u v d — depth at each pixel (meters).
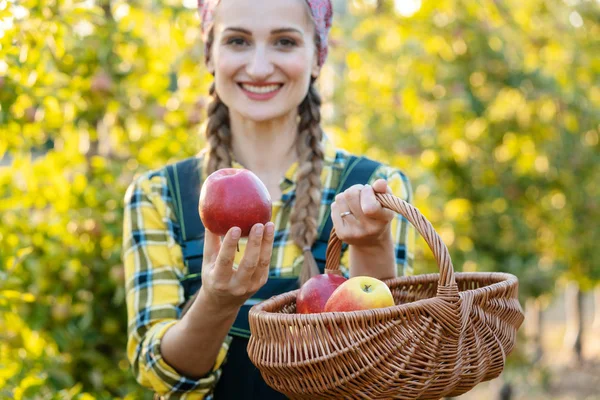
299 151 1.93
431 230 1.40
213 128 1.96
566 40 6.08
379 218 1.55
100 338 3.17
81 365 3.13
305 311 1.56
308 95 1.98
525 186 6.06
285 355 1.38
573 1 6.22
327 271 1.67
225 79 1.86
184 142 3.42
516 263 5.72
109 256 3.14
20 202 3.19
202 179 1.94
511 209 5.88
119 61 3.27
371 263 1.70
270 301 1.54
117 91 3.27
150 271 1.85
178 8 3.45
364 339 1.33
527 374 6.46
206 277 1.51
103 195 3.18
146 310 1.81
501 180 5.95
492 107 5.91
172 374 1.69
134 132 3.44
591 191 6.41
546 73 5.97
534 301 6.25
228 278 1.48
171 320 1.79
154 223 1.89
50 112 3.03
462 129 5.78
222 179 1.53
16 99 2.69
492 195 5.82
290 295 1.61
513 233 5.82
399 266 1.90
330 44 3.86
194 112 3.37
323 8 1.90
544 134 6.07
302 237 1.83
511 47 5.83
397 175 1.96
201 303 1.56
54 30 2.73
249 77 1.84
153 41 3.60
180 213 1.89
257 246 1.45
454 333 1.36
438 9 5.57
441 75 5.57
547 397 7.21
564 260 6.50
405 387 1.35
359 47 5.53
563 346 9.53
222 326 1.61
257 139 1.94
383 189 1.54
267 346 1.42
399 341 1.34
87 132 3.32
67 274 3.09
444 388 1.38
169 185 1.93
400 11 5.60
